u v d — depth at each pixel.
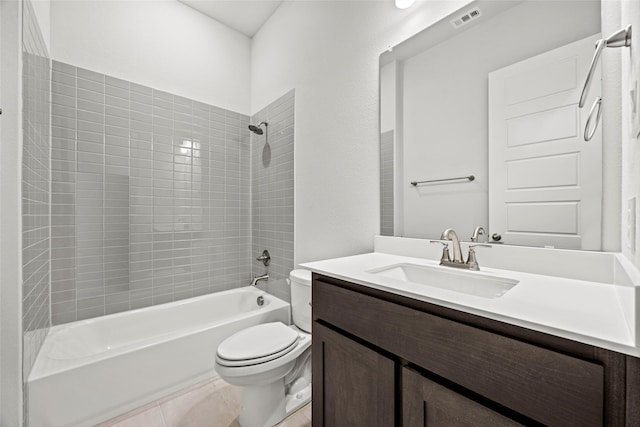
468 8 1.14
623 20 0.72
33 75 1.36
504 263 1.02
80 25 1.84
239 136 2.62
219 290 2.48
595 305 0.61
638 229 0.55
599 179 0.84
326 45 1.82
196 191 2.36
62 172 1.77
